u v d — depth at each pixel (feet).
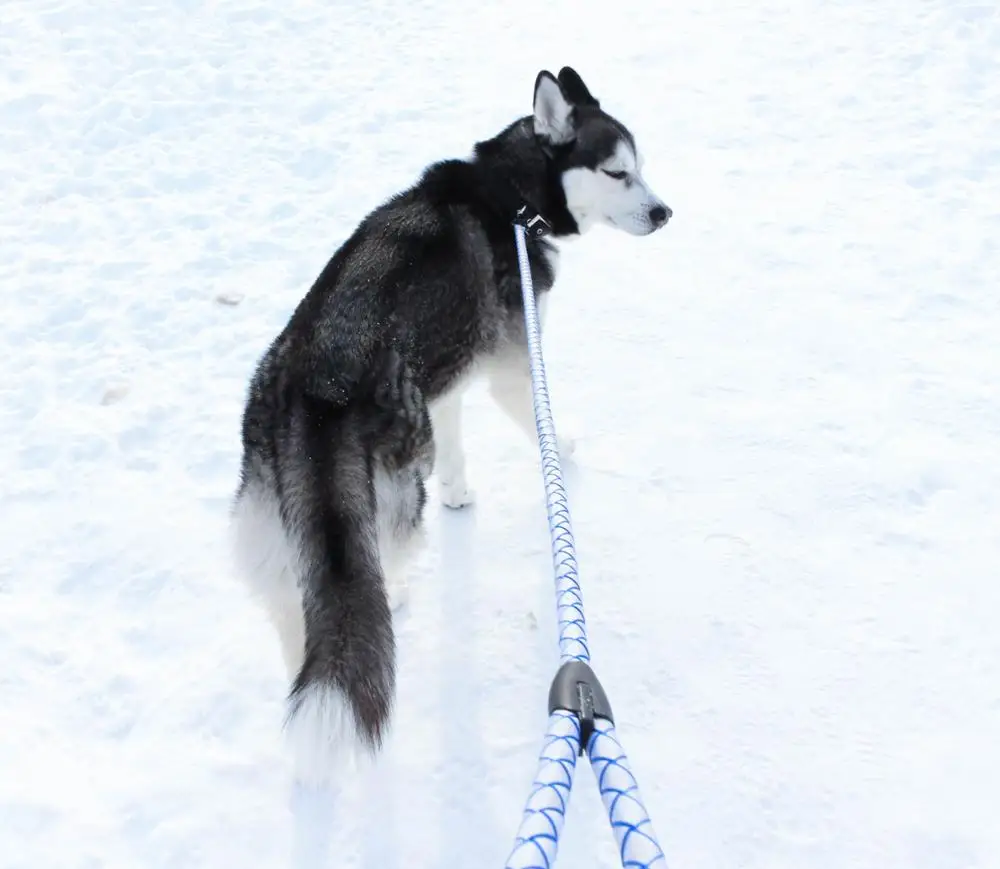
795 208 15.74
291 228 15.88
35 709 8.43
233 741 8.15
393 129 18.67
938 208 15.34
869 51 20.10
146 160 17.85
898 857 6.99
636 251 15.15
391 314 8.27
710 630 8.98
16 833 7.35
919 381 11.93
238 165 17.67
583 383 12.52
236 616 9.39
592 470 11.09
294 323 8.29
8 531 10.44
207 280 14.69
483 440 11.77
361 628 6.17
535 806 3.23
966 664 8.43
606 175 10.32
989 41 19.72
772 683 8.42
